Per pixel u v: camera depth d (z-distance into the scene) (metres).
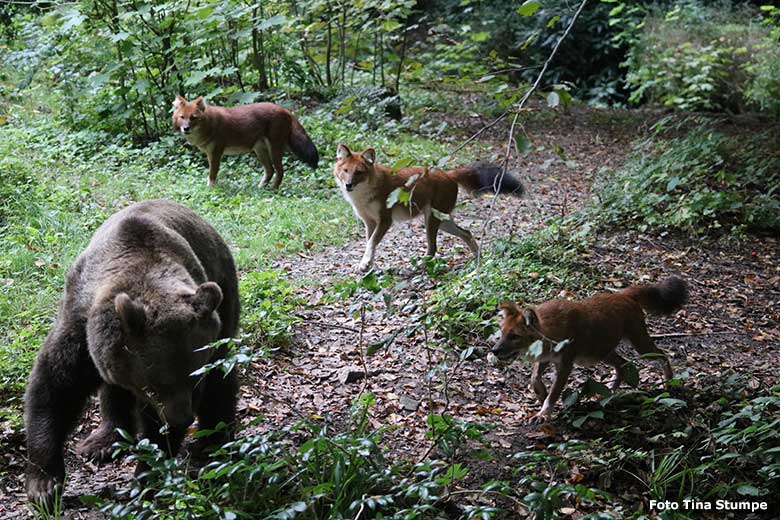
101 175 10.19
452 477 4.27
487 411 5.56
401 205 8.30
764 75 17.64
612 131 16.47
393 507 4.13
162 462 3.95
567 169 12.97
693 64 18.31
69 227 8.40
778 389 5.40
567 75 21.86
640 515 4.25
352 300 7.27
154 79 12.11
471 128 15.38
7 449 4.71
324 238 9.10
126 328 3.74
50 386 4.07
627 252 8.97
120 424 4.71
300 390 5.69
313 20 15.73
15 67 14.38
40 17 14.66
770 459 4.79
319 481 4.11
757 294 8.22
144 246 4.25
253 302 6.68
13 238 7.91
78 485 4.43
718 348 6.87
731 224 10.01
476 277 7.03
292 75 14.76
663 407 5.27
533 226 9.63
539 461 4.64
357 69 16.98
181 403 3.83
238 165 11.84
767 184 11.48
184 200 9.82
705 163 11.17
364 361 6.11
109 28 12.36
